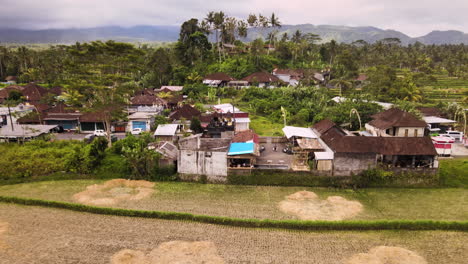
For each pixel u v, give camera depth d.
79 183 49.84
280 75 132.50
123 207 41.91
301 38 176.75
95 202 43.16
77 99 71.50
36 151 56.34
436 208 41.81
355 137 49.47
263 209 41.41
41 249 32.66
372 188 47.81
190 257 31.53
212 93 110.00
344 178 48.22
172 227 37.19
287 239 35.00
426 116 77.31
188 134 64.88
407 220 37.41
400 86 103.56
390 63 180.62
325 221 37.25
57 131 73.81
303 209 41.34
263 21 159.62
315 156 49.38
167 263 30.59
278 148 60.97
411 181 47.94
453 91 127.06
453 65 175.25
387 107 84.44
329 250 33.09
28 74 138.50
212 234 35.81
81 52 60.31
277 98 98.50
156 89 125.06
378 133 63.88
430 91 126.44
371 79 116.50
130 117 73.19
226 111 80.19
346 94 108.38
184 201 43.62
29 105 88.88
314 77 130.50
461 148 62.22
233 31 162.62
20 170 51.84
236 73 134.25
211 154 49.25
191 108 79.50
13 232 35.94
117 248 32.91
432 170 47.97
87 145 56.91
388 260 31.58
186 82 130.38
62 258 31.20
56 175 51.59
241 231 36.50
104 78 61.44
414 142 49.69
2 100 101.62
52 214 40.25
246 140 56.50
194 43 145.38
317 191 46.94
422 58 171.38
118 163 52.91
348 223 36.94
